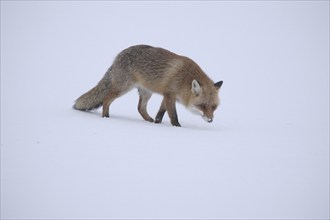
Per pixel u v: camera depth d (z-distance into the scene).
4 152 12.12
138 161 11.82
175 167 11.48
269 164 12.09
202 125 18.70
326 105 26.41
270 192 10.05
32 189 9.62
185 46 76.00
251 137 15.52
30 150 12.39
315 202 9.58
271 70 47.16
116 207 8.99
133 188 9.95
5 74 36.50
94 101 19.98
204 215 8.81
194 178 10.72
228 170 11.42
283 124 19.25
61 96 26.08
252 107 25.11
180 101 18.67
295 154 13.26
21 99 23.56
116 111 22.03
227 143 14.29
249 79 39.84
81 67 46.22
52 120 16.80
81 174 10.63
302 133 16.83
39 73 39.03
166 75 18.20
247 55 63.25
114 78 19.17
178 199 9.49
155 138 14.47
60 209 8.80
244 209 9.13
